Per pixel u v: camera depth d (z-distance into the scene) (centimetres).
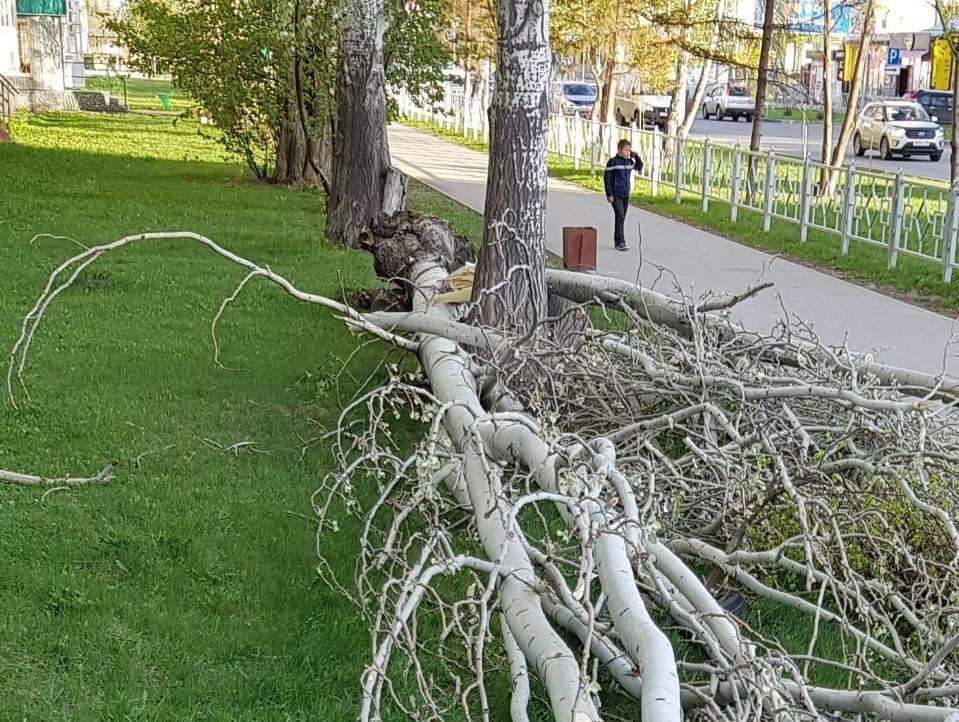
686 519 575
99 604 509
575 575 503
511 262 775
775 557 471
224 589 532
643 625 349
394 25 1808
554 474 473
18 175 2003
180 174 2186
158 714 432
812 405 616
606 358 657
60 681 452
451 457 512
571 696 354
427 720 396
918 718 369
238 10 1844
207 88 1978
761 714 363
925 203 1374
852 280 1381
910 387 601
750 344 689
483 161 2838
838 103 4612
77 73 4891
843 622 443
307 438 739
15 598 509
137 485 644
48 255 1300
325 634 493
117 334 969
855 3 2192
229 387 837
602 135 2669
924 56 4216
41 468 659
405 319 709
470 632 438
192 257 1347
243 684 455
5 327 965
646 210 2039
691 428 619
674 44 2203
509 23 762
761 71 1961
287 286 547
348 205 1488
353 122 1472
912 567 475
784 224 1841
